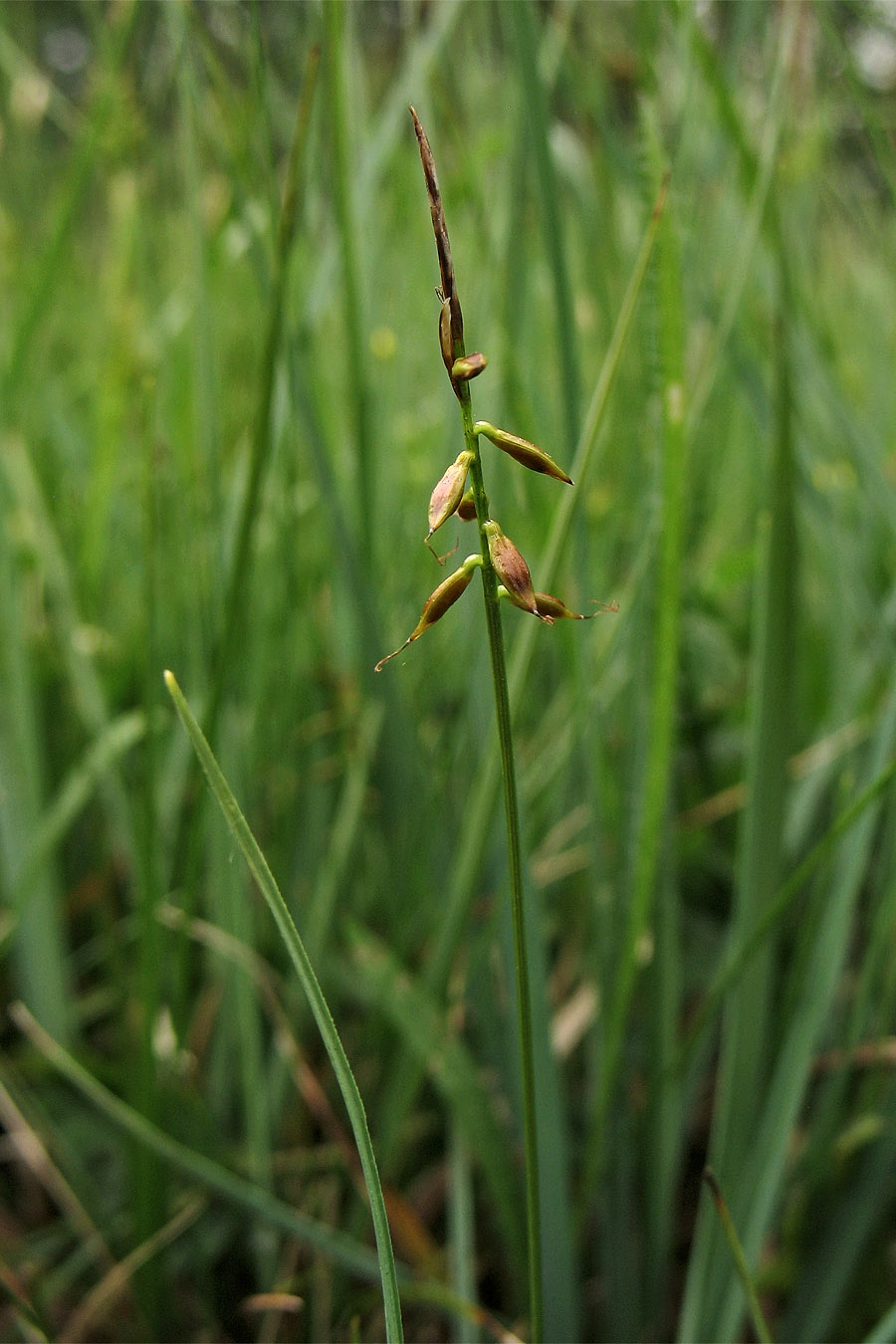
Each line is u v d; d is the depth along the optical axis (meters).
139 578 0.35
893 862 0.24
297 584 0.26
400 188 0.28
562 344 0.20
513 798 0.13
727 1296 0.19
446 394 0.24
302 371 0.23
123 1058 0.24
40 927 0.26
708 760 0.32
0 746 0.27
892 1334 0.17
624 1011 0.19
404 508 0.30
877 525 0.29
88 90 0.30
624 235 0.26
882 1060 0.23
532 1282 0.15
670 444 0.16
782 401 0.18
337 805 0.30
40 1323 0.18
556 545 0.17
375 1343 0.22
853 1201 0.21
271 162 0.19
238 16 0.28
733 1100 0.20
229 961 0.25
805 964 0.22
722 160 0.24
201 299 0.22
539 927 0.20
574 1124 0.25
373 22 0.31
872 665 0.24
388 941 0.28
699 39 0.19
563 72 0.23
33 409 0.34
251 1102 0.22
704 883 0.32
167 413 0.29
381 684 0.24
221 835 0.23
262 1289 0.22
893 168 0.22
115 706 0.34
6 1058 0.29
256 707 0.26
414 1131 0.25
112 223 0.36
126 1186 0.25
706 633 0.33
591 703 0.21
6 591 0.27
